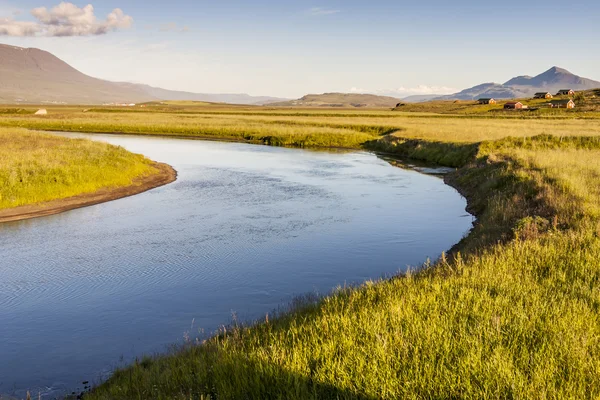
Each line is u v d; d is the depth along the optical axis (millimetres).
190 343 8102
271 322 7707
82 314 10516
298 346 5473
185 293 11680
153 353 8453
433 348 5066
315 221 19406
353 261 14086
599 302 6270
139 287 12172
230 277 12797
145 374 6391
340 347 5312
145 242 16438
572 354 4719
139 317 10281
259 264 13930
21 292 11883
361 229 18000
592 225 10844
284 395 4609
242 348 5859
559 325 5441
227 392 4781
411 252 14938
